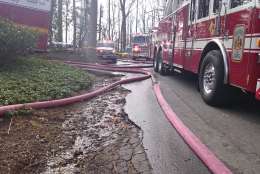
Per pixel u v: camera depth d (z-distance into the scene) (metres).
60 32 35.94
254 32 6.14
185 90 10.41
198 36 9.03
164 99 8.46
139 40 30.58
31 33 11.41
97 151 5.05
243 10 6.55
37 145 5.17
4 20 10.89
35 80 9.49
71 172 4.33
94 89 10.48
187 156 4.86
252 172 4.27
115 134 5.90
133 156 4.85
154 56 16.38
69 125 6.38
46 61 13.56
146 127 6.33
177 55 11.35
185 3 10.30
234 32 6.90
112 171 4.36
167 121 6.79
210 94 7.88
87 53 24.91
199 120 6.69
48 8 16.48
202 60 8.70
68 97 8.48
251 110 7.64
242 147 5.16
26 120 6.35
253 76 6.18
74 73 11.91
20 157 4.68
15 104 6.99
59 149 5.08
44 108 7.43
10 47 10.46
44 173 4.29
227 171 4.17
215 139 5.51
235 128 6.16
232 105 8.00
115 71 16.95
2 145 5.04
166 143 5.41
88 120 6.81
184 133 5.64
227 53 7.22
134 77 13.45
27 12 15.52
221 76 7.54
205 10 8.59
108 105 8.32
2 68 10.35
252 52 6.20
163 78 13.66
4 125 5.96
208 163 4.44
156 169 4.41
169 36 12.81
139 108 7.97
